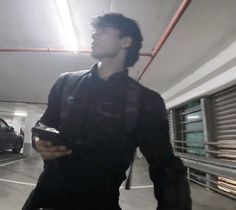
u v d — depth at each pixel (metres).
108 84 0.85
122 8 2.99
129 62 0.97
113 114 0.80
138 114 0.81
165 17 3.15
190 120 6.41
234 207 4.00
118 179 0.80
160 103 0.88
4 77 6.62
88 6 2.98
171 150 0.85
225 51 4.07
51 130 0.74
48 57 4.90
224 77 4.41
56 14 3.20
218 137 5.00
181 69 5.28
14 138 10.45
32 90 8.28
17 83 7.29
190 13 3.04
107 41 0.92
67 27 3.42
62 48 4.25
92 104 0.81
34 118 11.28
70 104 0.82
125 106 0.81
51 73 6.05
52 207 0.77
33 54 4.78
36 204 0.79
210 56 4.45
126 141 0.79
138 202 4.18
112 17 0.94
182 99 6.38
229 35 3.62
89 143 0.76
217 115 5.09
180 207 0.74
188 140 6.55
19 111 12.33
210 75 4.75
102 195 0.76
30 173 6.44
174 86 6.71
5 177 5.66
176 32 3.56
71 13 3.13
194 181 5.82
